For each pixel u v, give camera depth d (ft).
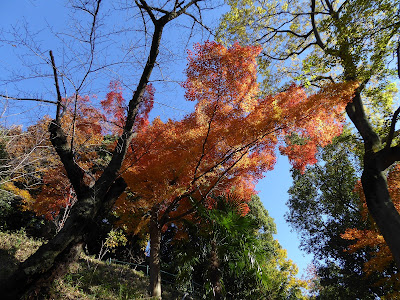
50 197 34.96
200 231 27.37
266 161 30.55
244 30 42.80
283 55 45.34
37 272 12.64
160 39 17.31
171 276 49.08
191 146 27.81
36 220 49.47
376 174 28.32
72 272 23.86
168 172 29.35
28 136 14.38
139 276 35.24
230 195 30.94
